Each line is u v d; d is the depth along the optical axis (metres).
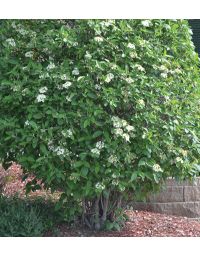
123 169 3.88
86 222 4.39
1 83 3.93
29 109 3.84
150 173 3.93
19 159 3.96
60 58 4.01
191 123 4.18
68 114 3.81
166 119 4.08
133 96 3.84
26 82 3.89
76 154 3.89
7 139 3.90
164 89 4.00
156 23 4.20
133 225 4.59
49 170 3.80
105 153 3.84
